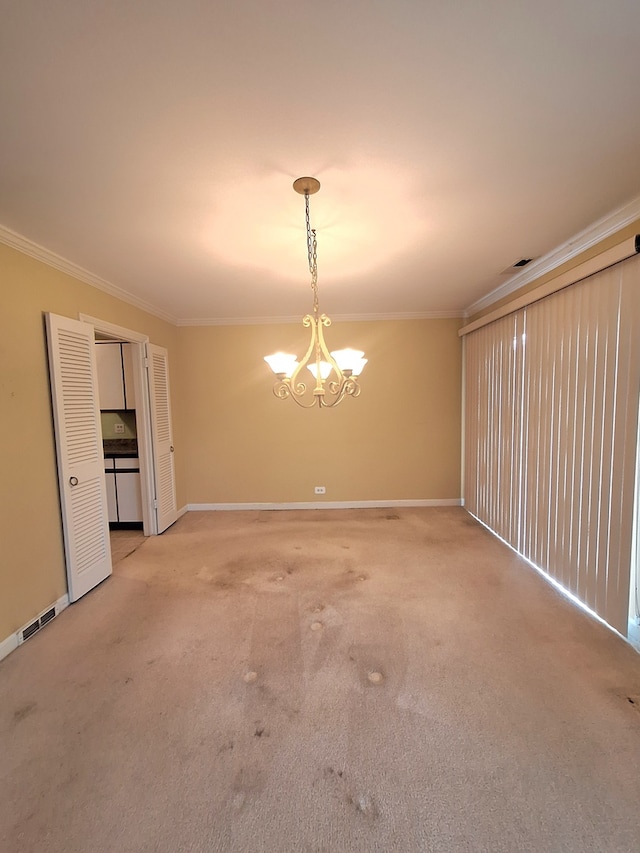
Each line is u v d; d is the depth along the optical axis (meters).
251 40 1.06
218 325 4.65
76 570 2.68
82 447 2.77
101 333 3.24
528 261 2.85
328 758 1.48
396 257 2.73
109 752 1.52
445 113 1.34
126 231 2.20
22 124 1.34
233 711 1.71
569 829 1.23
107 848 1.20
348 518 4.38
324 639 2.20
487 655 2.04
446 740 1.55
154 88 1.20
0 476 2.14
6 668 2.01
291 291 3.53
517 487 3.31
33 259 2.39
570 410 2.57
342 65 1.14
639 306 2.00
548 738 1.55
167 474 4.24
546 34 1.06
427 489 4.78
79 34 1.03
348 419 4.72
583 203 2.01
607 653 2.05
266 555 3.41
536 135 1.47
